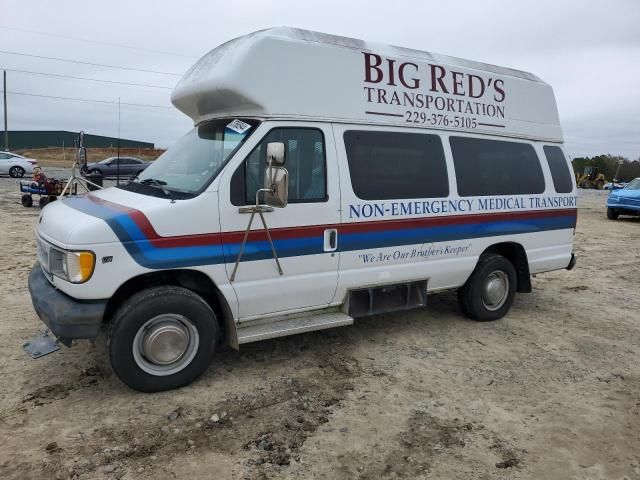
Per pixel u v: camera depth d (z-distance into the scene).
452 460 3.38
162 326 3.98
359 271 4.91
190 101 4.89
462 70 5.65
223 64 4.39
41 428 3.55
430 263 5.43
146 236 3.84
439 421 3.85
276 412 3.89
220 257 4.14
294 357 4.91
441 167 5.44
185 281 4.20
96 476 3.08
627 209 18.77
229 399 4.05
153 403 3.94
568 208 6.66
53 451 3.30
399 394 4.25
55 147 66.19
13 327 5.32
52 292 4.02
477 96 5.77
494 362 4.99
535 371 4.81
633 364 5.07
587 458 3.46
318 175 4.60
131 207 3.95
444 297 7.17
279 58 4.39
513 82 6.14
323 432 3.65
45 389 4.09
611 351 5.39
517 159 6.16
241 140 4.27
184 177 4.43
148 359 3.98
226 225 4.14
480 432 3.72
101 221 3.74
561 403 4.21
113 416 3.73
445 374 4.68
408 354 5.10
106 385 4.19
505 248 6.27
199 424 3.68
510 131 6.10
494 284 6.08
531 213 6.24
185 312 4.03
